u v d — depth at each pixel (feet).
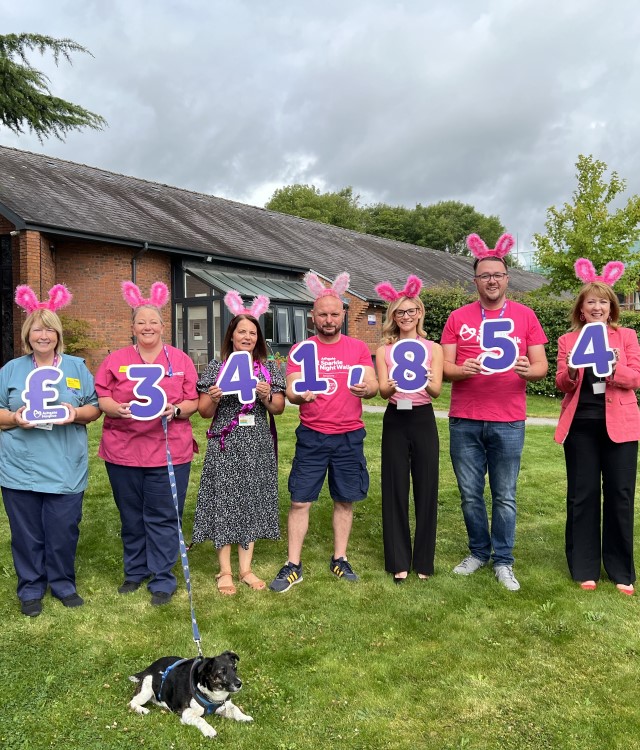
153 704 10.02
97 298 52.90
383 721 9.54
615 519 14.38
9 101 45.93
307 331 67.56
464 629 12.42
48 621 12.51
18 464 12.78
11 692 10.12
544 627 12.46
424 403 14.71
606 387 14.02
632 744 8.99
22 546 13.03
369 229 217.15
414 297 14.80
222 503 14.12
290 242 79.30
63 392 13.00
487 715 9.69
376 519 19.77
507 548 14.99
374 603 13.58
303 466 14.65
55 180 59.62
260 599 13.75
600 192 58.59
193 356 58.65
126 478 13.82
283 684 10.50
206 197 82.89
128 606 13.28
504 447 14.46
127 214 59.31
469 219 226.38
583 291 14.37
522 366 13.48
